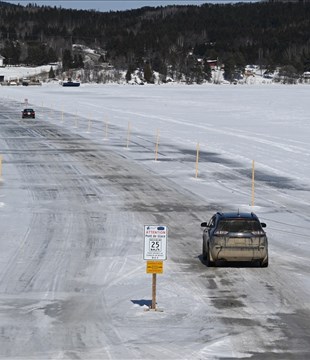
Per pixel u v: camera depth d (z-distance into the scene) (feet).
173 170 331.98
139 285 137.39
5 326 109.70
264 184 293.84
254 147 427.33
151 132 533.14
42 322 112.06
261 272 150.10
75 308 120.57
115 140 475.72
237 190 276.41
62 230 193.77
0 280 139.74
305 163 359.25
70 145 442.09
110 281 140.46
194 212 226.38
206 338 104.32
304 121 638.53
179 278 143.74
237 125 595.06
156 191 269.23
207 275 146.72
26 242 177.58
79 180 295.48
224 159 375.45
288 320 114.11
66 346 100.17
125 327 109.81
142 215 219.00
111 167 340.18
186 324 111.55
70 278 142.31
